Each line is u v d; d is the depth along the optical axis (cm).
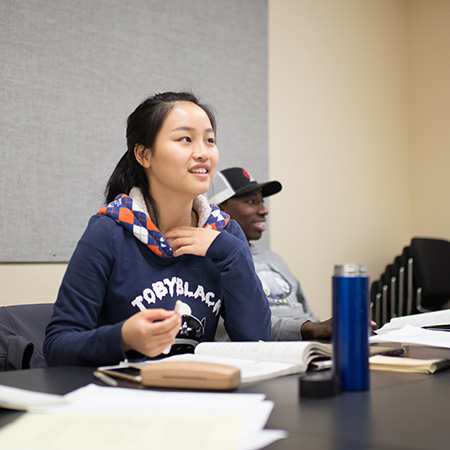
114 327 110
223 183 266
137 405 72
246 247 148
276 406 75
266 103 351
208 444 57
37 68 259
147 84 297
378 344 127
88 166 274
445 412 72
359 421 68
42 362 169
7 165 250
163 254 143
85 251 136
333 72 397
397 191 438
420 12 444
